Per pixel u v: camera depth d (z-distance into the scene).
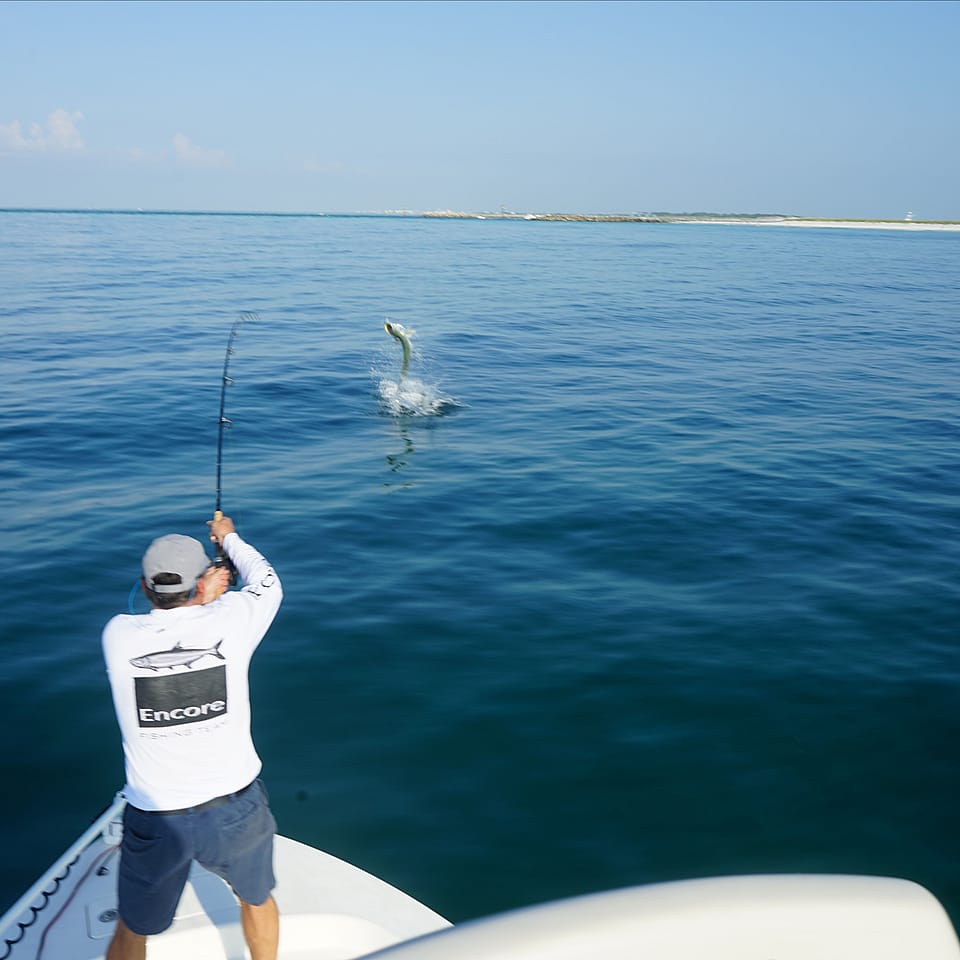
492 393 14.64
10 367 15.68
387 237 77.94
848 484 9.93
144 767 2.46
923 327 24.03
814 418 13.18
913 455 11.18
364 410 13.25
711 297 31.73
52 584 6.99
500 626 6.40
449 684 5.61
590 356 18.50
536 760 4.84
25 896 2.87
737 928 1.56
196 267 39.50
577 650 6.06
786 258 58.53
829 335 22.20
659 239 88.06
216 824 2.47
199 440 11.36
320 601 6.77
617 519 8.70
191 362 16.61
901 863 4.11
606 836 4.27
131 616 2.55
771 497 9.43
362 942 2.98
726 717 5.27
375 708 5.32
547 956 1.50
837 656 6.00
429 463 10.59
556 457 10.91
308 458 10.70
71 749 4.89
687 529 8.45
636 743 5.00
